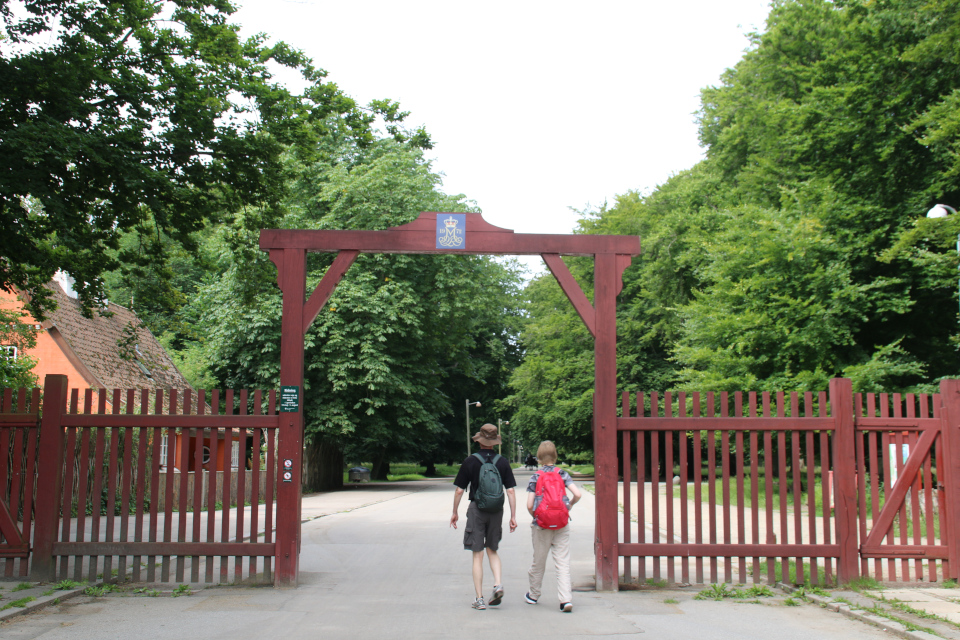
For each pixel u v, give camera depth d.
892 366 20.55
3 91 10.90
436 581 9.05
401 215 29.98
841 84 22.55
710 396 8.70
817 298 21.70
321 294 8.95
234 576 9.20
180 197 12.73
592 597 8.08
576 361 41.44
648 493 27.17
